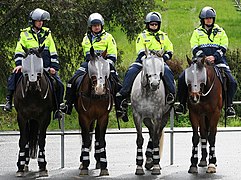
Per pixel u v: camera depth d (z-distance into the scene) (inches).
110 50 596.7
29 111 567.2
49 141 886.4
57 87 595.8
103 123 582.6
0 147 816.3
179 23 1863.9
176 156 725.3
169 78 590.6
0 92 1192.8
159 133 608.1
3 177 583.8
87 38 599.5
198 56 590.9
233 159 699.4
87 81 570.9
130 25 1216.8
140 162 595.8
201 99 584.1
